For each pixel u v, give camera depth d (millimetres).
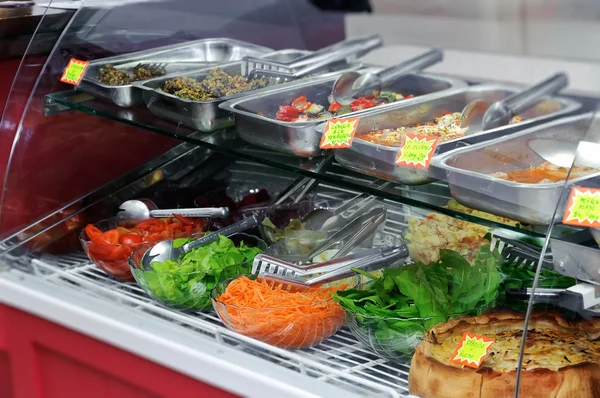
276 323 1762
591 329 1464
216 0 2420
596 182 1387
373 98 1957
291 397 1652
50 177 2275
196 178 2443
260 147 1927
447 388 1491
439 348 1571
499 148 1586
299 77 2098
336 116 1854
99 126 2334
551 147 1575
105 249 2123
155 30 2311
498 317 1602
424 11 2244
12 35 2309
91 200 2361
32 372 2207
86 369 2072
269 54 2252
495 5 2105
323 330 1806
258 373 1713
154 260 2117
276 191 2322
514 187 1449
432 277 1739
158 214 2328
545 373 1420
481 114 1765
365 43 2160
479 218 1535
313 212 2184
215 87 2088
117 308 2029
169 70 2230
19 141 2201
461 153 1578
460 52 2006
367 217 2061
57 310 2066
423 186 1648
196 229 2279
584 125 1598
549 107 1700
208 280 1982
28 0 2574
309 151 1826
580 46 1868
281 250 2080
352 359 1790
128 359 1951
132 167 2430
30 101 2211
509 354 1509
